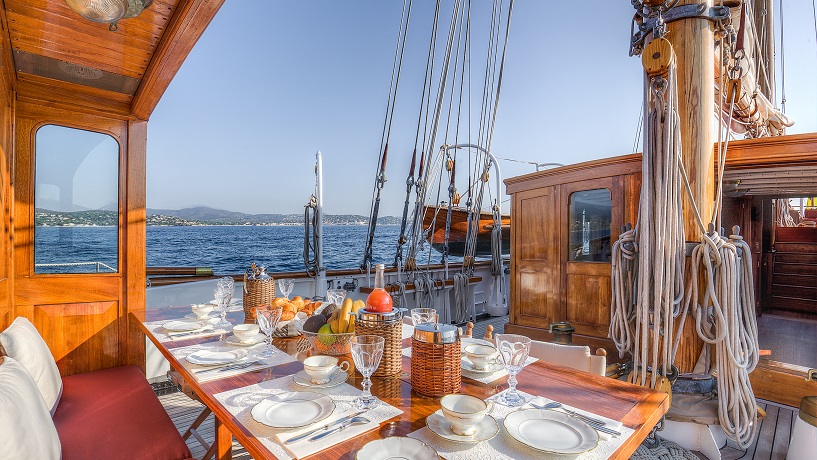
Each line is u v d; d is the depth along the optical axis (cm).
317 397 115
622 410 114
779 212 630
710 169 210
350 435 95
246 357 157
